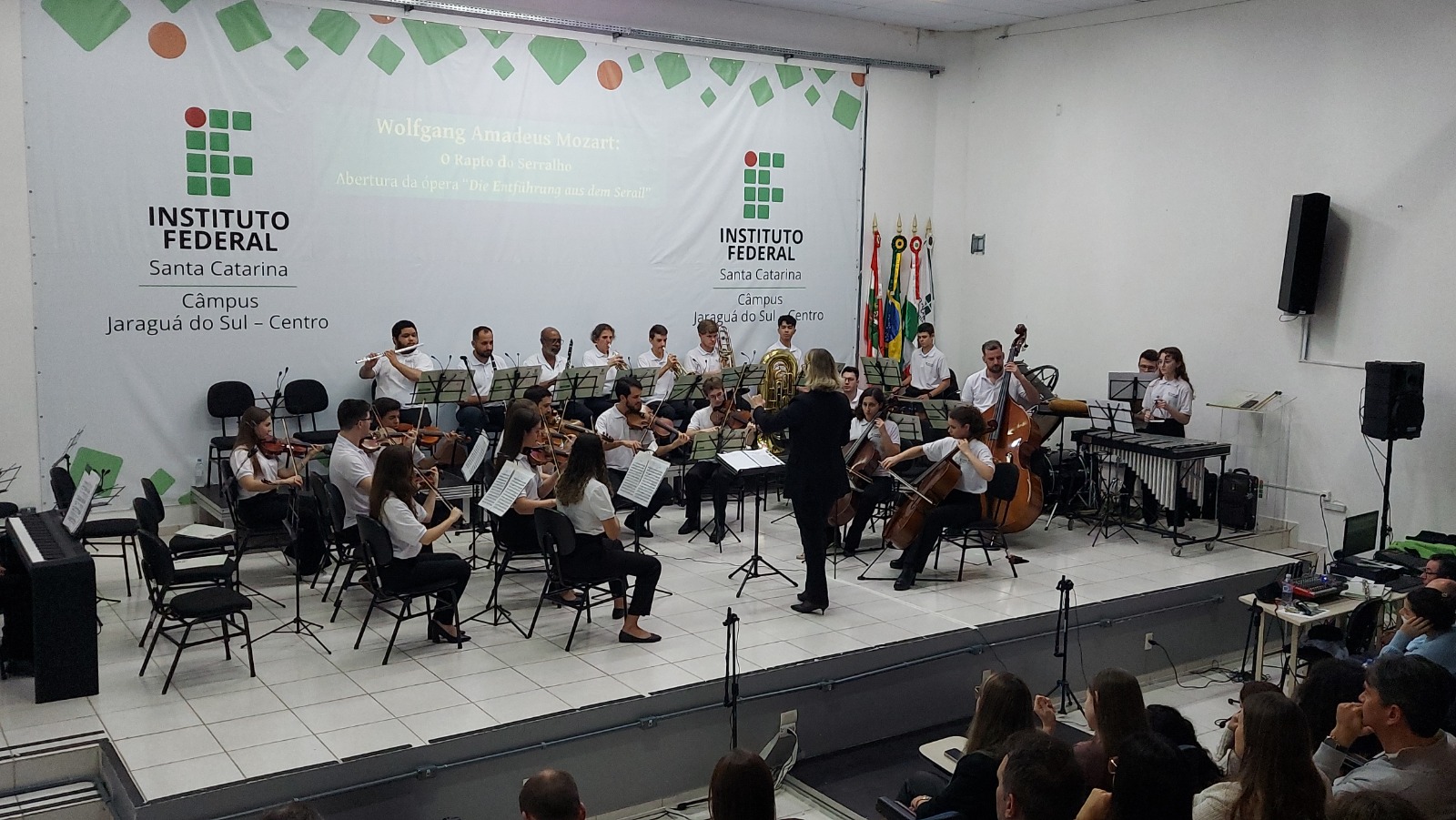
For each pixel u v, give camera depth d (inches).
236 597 239.6
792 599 303.6
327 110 375.9
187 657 253.0
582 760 226.2
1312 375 392.5
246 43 360.2
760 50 462.6
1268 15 398.6
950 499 324.5
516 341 421.7
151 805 183.9
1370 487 377.7
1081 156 468.4
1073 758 129.8
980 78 510.9
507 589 309.6
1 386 333.1
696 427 370.9
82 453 346.9
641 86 437.4
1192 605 323.6
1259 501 409.4
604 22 426.9
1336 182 382.3
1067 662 295.1
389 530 248.8
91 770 206.7
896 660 267.4
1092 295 468.4
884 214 509.7
